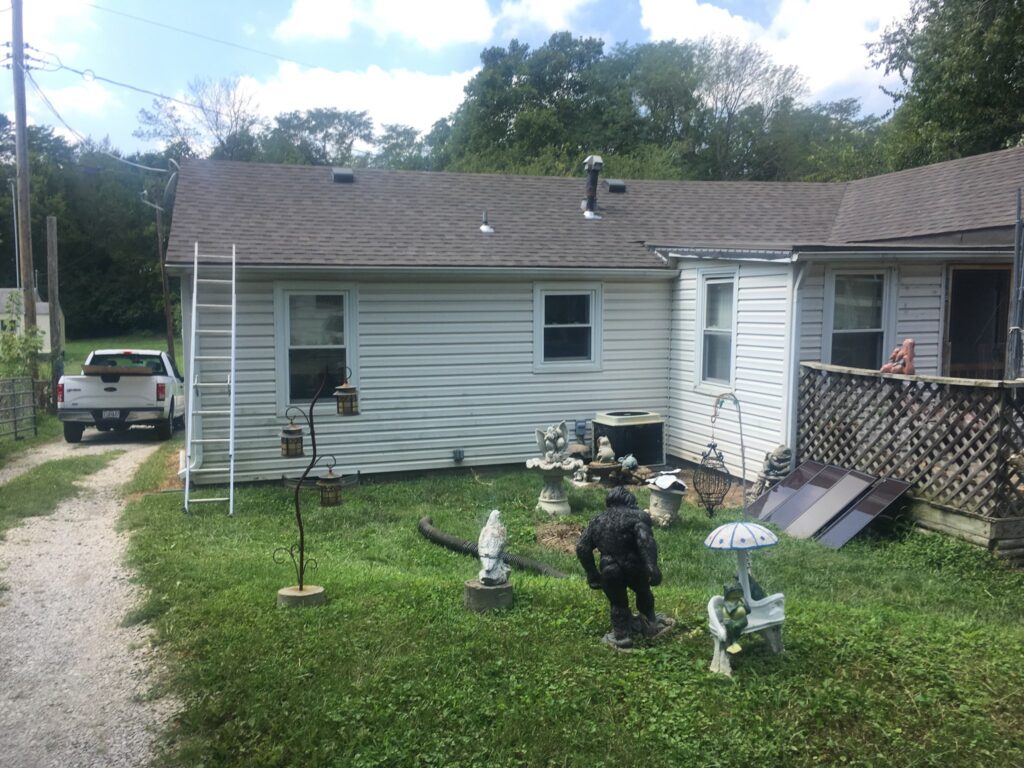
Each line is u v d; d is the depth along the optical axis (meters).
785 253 9.21
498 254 11.45
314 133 56.06
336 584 6.13
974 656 4.71
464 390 11.41
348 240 11.21
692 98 48.31
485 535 5.58
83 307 54.75
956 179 13.09
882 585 6.68
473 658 4.68
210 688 4.46
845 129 48.50
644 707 4.11
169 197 12.87
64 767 3.85
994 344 11.07
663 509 8.46
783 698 4.16
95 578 6.73
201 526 8.46
